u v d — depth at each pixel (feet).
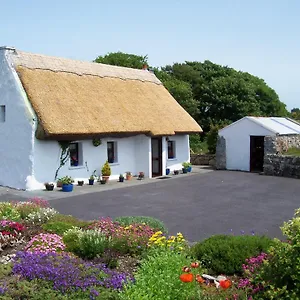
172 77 145.48
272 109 152.05
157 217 45.11
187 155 93.09
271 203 52.85
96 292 20.88
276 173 80.07
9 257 27.99
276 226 40.81
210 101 131.75
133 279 22.74
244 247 25.63
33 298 20.40
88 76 77.92
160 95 90.48
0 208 38.86
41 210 38.73
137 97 82.89
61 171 67.10
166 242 27.78
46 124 60.80
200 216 45.55
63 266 23.62
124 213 47.21
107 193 61.26
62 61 76.13
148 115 79.66
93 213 47.34
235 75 150.61
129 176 76.48
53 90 67.36
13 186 66.44
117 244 28.86
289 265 18.48
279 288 18.12
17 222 35.12
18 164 65.46
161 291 19.30
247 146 87.51
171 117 84.99
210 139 102.32
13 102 65.77
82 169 70.18
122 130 70.59
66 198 57.00
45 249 28.19
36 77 67.31
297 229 18.53
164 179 76.79
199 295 19.54
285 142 85.61
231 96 128.36
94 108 70.38
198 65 157.07
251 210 48.60
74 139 67.10
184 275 18.69
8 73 66.59
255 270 21.67
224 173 84.64
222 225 41.37
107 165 72.08
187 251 26.91
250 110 130.52
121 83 83.66
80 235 29.81
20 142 64.85
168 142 88.43
